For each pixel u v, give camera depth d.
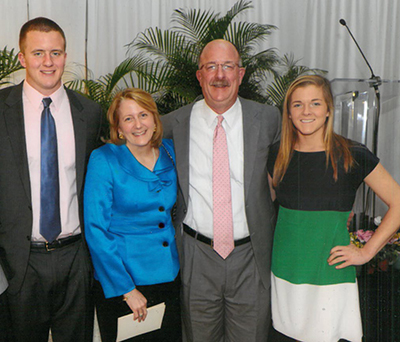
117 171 1.49
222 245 1.62
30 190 1.56
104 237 1.46
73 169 1.66
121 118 1.49
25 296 1.59
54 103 1.63
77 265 1.65
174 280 1.58
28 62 1.57
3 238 1.57
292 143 1.44
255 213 1.61
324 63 3.74
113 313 1.51
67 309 1.66
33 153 1.59
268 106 1.73
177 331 1.61
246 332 1.69
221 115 1.65
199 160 1.65
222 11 4.16
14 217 1.56
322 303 1.41
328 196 1.38
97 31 4.09
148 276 1.52
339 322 1.42
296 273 1.44
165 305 1.56
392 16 3.25
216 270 1.64
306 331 1.45
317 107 1.36
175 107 3.48
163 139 1.69
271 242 1.67
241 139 1.67
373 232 1.43
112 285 1.47
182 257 1.69
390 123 1.42
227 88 1.61
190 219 1.67
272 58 3.68
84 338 1.70
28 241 1.56
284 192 1.46
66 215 1.63
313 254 1.41
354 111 1.39
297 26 3.97
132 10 4.13
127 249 1.50
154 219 1.53
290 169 1.43
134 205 1.50
